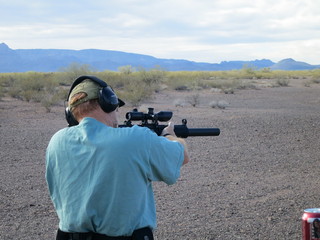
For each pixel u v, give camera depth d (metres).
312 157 10.67
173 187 8.12
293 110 21.66
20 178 8.85
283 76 64.38
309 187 8.02
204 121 17.09
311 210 3.57
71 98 2.70
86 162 2.62
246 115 19.00
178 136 2.99
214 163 10.09
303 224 3.55
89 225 2.63
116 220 2.60
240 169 9.52
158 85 37.03
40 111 20.72
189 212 6.71
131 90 31.14
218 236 5.71
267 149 11.69
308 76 71.12
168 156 2.67
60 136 2.71
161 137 2.71
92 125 2.65
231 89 34.94
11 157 10.79
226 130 14.82
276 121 16.92
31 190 8.04
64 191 2.67
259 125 15.91
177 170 2.70
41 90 32.75
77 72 43.53
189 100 27.03
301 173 9.12
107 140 2.59
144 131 2.65
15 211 6.90
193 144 12.38
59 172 2.69
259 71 96.56
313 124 16.02
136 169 2.60
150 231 2.71
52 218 6.62
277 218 6.36
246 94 32.81
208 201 7.24
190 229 5.98
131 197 2.60
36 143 12.58
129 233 2.64
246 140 13.01
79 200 2.63
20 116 18.88
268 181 8.50
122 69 61.47
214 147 11.97
